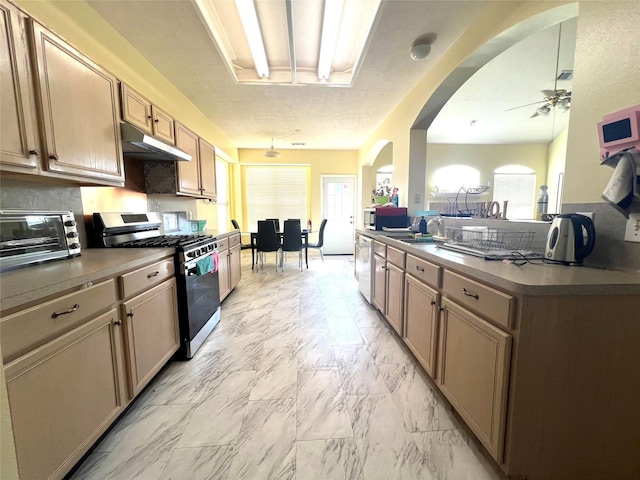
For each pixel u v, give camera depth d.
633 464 1.02
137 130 1.83
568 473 1.02
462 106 4.07
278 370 1.84
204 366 1.89
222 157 5.34
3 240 1.18
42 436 0.91
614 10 1.06
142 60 2.40
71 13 1.66
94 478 1.09
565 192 1.31
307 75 2.89
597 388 0.98
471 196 5.82
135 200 2.47
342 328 2.50
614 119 1.01
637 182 0.99
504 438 1.01
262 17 2.07
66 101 1.38
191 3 1.79
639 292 0.93
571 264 1.21
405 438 1.29
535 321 0.93
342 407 1.49
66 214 1.46
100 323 1.18
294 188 6.34
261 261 5.07
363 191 5.97
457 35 2.10
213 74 2.72
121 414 1.43
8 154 1.10
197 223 3.40
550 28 2.32
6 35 1.08
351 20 2.11
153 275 1.62
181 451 1.22
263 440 1.28
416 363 1.92
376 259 2.76
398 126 3.48
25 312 0.85
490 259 1.35
